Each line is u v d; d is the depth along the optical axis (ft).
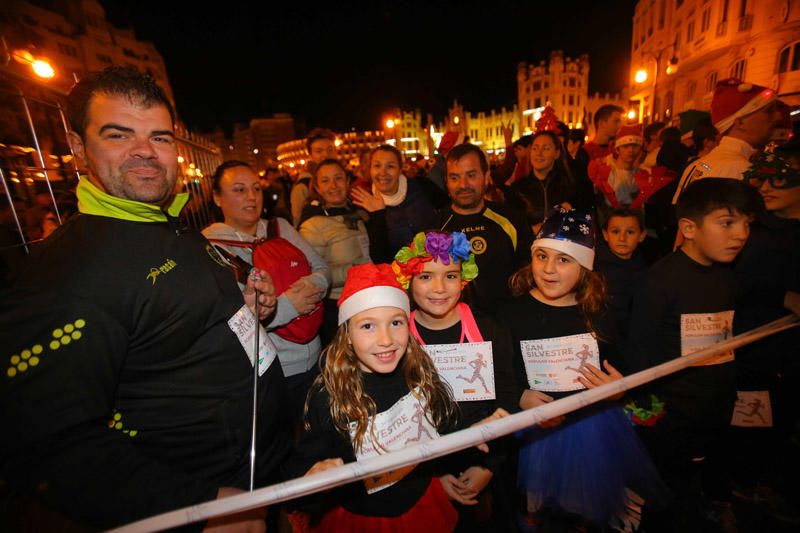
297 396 7.59
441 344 5.99
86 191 3.67
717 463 7.02
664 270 6.71
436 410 5.37
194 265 4.02
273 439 4.90
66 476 2.89
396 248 11.81
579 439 5.95
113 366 3.31
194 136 15.34
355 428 5.05
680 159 14.96
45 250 3.37
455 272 5.71
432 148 22.35
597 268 9.15
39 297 2.99
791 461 7.02
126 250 3.53
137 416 3.67
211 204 16.75
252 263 7.22
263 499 3.09
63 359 2.97
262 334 4.91
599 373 6.00
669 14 50.90
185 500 3.27
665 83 52.29
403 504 5.17
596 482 5.84
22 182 5.65
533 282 6.95
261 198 7.95
